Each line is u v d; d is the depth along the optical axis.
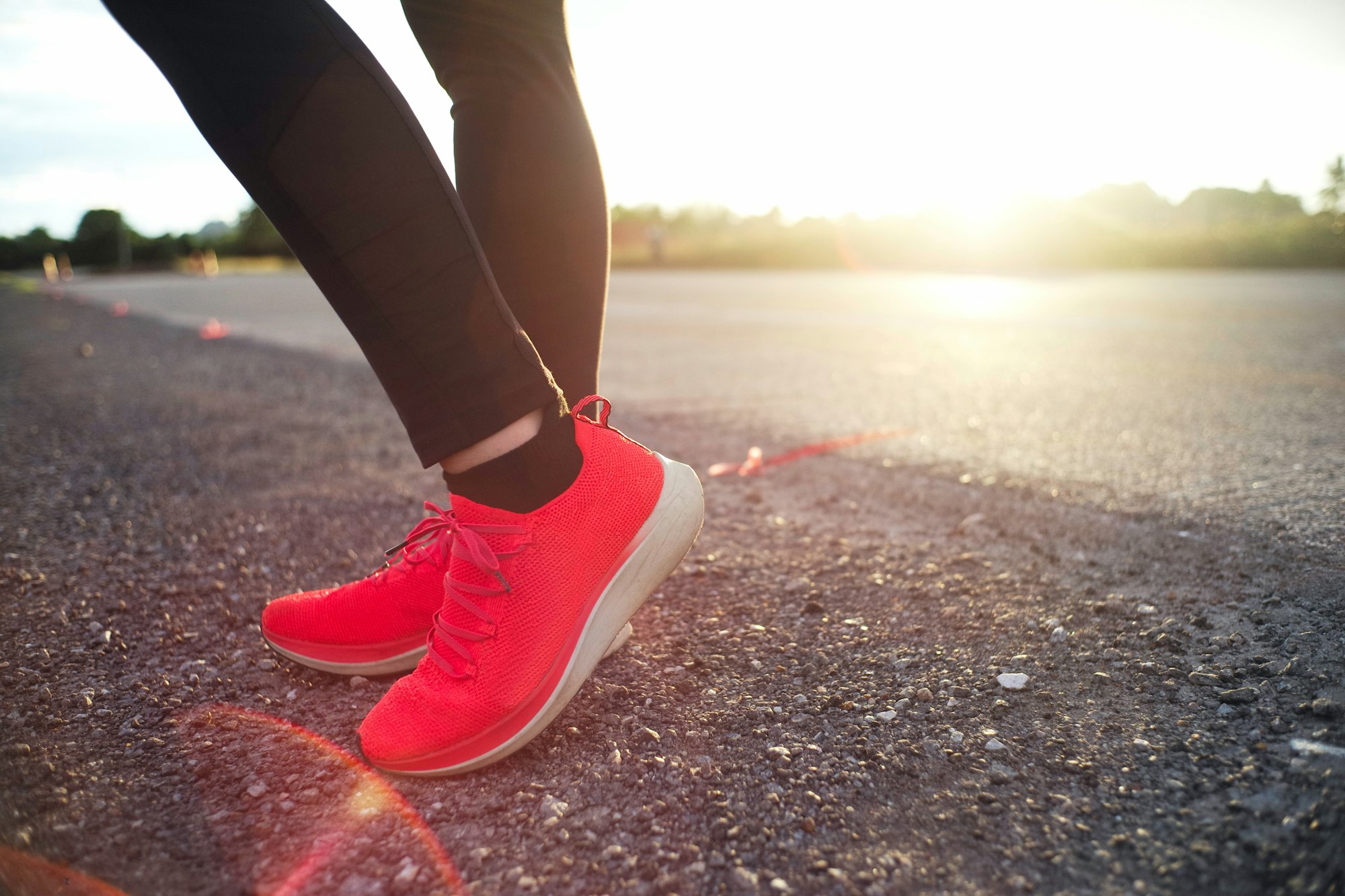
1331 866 0.73
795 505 2.01
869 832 0.83
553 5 1.10
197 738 1.04
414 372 0.87
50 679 1.19
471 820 0.88
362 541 1.79
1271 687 1.03
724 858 0.81
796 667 1.19
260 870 0.80
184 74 0.76
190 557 1.70
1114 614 1.30
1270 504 1.78
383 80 0.81
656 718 1.06
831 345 5.60
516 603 0.96
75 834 0.85
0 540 1.83
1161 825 0.81
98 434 2.99
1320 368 3.91
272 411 3.42
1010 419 2.94
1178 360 4.36
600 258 1.16
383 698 1.03
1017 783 0.89
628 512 1.03
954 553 1.62
